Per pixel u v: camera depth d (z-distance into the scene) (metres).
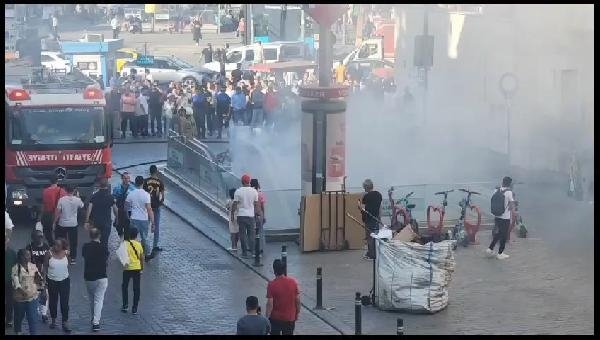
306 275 21.31
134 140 37.16
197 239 24.45
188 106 37.22
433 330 17.86
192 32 75.25
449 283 19.50
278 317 15.46
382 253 18.94
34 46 48.56
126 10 80.62
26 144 25.78
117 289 20.41
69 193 22.11
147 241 23.92
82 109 26.22
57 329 17.83
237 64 47.78
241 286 20.66
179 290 20.34
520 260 22.42
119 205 23.11
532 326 18.09
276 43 53.56
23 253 16.75
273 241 24.08
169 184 30.28
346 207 23.25
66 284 17.69
